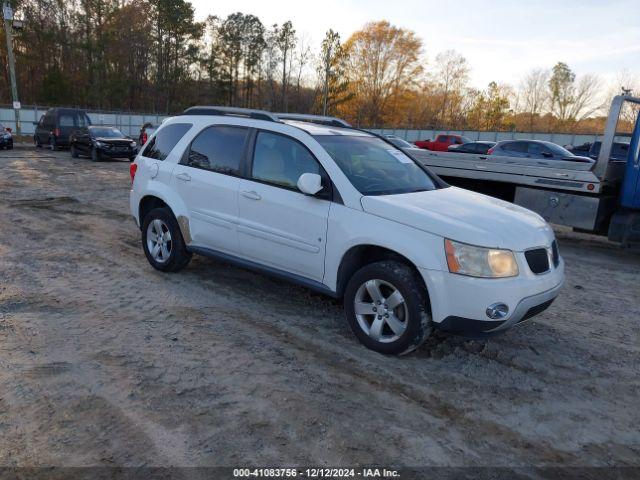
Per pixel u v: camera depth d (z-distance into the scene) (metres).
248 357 4.02
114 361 3.84
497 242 3.76
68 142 24.02
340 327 4.69
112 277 5.77
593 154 14.38
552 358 4.37
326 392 3.57
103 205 10.35
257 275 6.05
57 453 2.80
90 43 63.50
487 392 3.72
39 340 4.12
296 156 4.70
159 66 70.31
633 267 7.82
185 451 2.87
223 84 73.81
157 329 4.45
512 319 3.80
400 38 74.31
